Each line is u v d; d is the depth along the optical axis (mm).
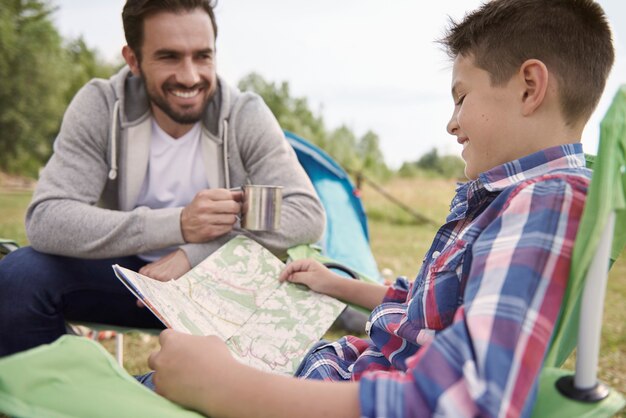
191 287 1469
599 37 1067
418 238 7469
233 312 1463
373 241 7012
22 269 1703
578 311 905
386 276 4059
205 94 1877
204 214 1683
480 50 1078
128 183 1918
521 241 831
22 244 5656
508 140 1039
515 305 777
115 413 771
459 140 1132
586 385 786
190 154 1995
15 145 18875
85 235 1694
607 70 1084
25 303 1682
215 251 1647
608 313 3703
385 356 1142
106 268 1826
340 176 3457
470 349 764
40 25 19500
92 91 1909
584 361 782
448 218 1223
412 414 743
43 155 19438
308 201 1886
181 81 1787
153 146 1977
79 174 1820
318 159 3355
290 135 3342
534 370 751
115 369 862
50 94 19641
